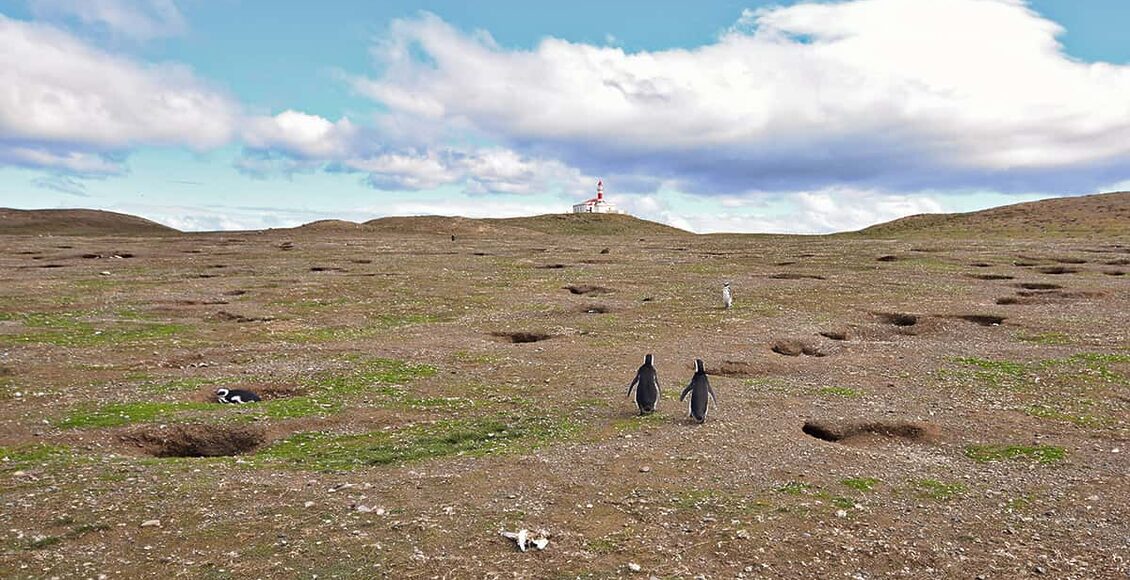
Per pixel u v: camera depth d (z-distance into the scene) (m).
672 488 12.55
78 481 12.58
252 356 24.39
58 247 67.75
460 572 9.31
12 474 12.91
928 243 77.06
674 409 18.02
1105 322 30.61
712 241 89.88
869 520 11.36
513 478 12.94
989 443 15.81
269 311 34.28
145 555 9.74
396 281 45.81
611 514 11.34
